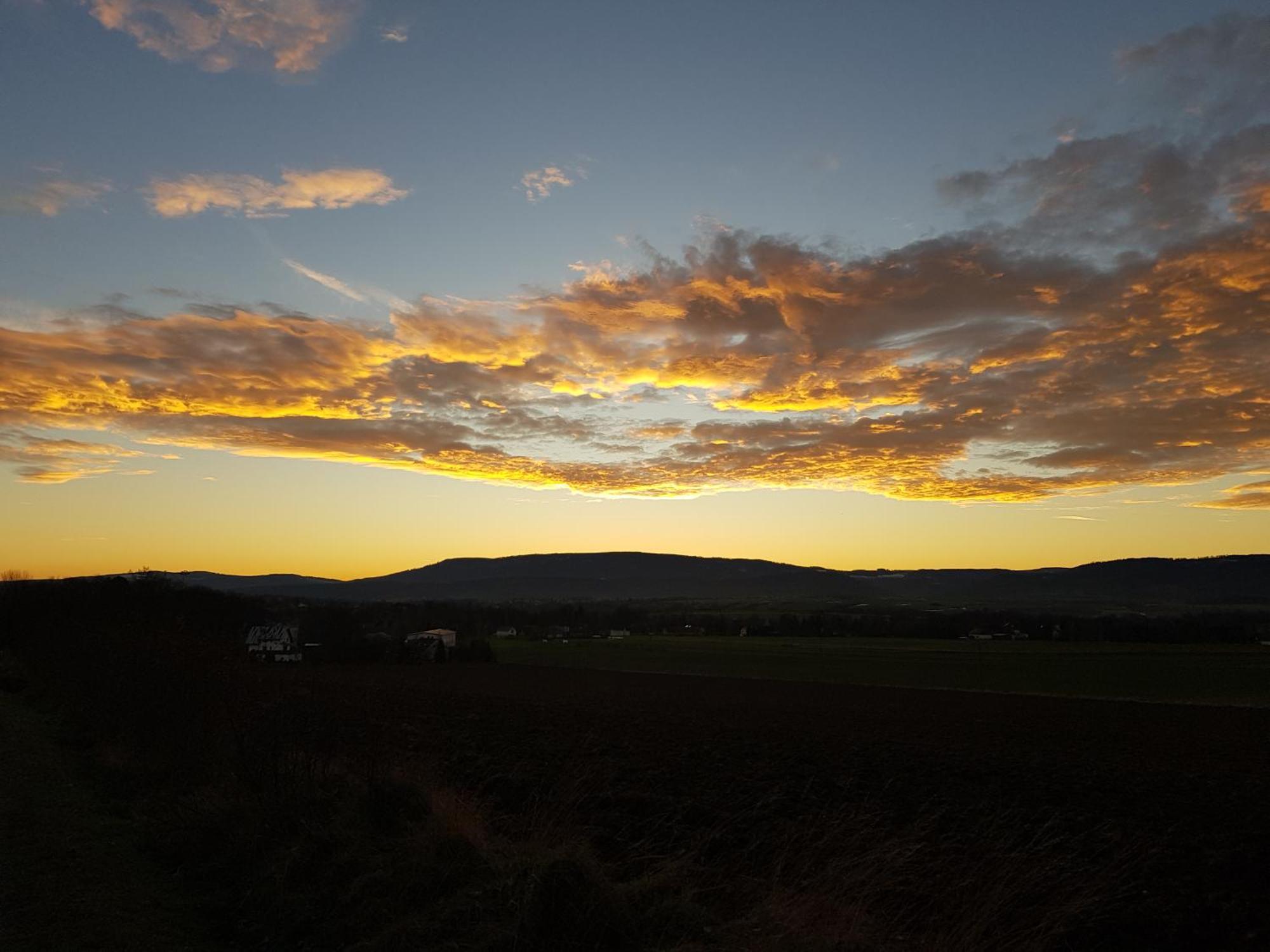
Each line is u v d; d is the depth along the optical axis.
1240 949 9.13
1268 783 20.89
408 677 58.12
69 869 8.55
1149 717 40.38
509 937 5.95
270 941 6.88
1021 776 20.89
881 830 10.83
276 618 66.00
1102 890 10.60
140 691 15.07
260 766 10.38
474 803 10.45
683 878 7.75
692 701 43.78
